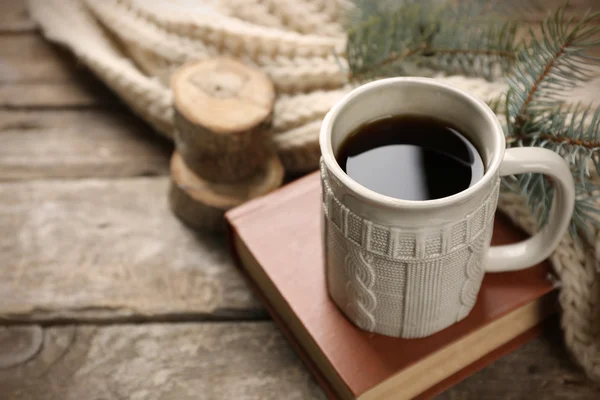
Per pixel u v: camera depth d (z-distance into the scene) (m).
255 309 0.79
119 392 0.76
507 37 0.74
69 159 0.89
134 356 0.77
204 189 0.83
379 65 0.76
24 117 0.92
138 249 0.83
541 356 0.76
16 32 0.98
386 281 0.66
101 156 0.89
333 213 0.65
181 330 0.79
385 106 0.68
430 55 0.76
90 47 0.91
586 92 0.72
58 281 0.81
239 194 0.83
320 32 0.86
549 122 0.69
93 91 0.94
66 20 0.94
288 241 0.76
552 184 0.69
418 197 0.65
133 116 0.92
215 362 0.77
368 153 0.68
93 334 0.79
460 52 0.75
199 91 0.82
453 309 0.69
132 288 0.81
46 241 0.84
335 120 0.66
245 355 0.77
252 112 0.80
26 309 0.80
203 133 0.80
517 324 0.75
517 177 0.70
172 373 0.76
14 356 0.77
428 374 0.72
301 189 0.78
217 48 0.86
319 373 0.74
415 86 0.67
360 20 0.79
